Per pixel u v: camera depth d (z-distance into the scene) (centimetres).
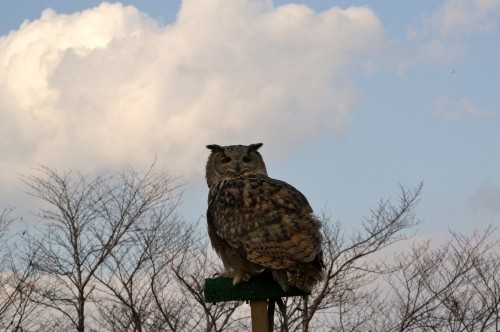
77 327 1747
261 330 933
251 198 978
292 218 954
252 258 932
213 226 1012
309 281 915
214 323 1606
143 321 1695
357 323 1748
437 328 1709
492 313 1703
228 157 1139
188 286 1598
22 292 1716
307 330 1612
